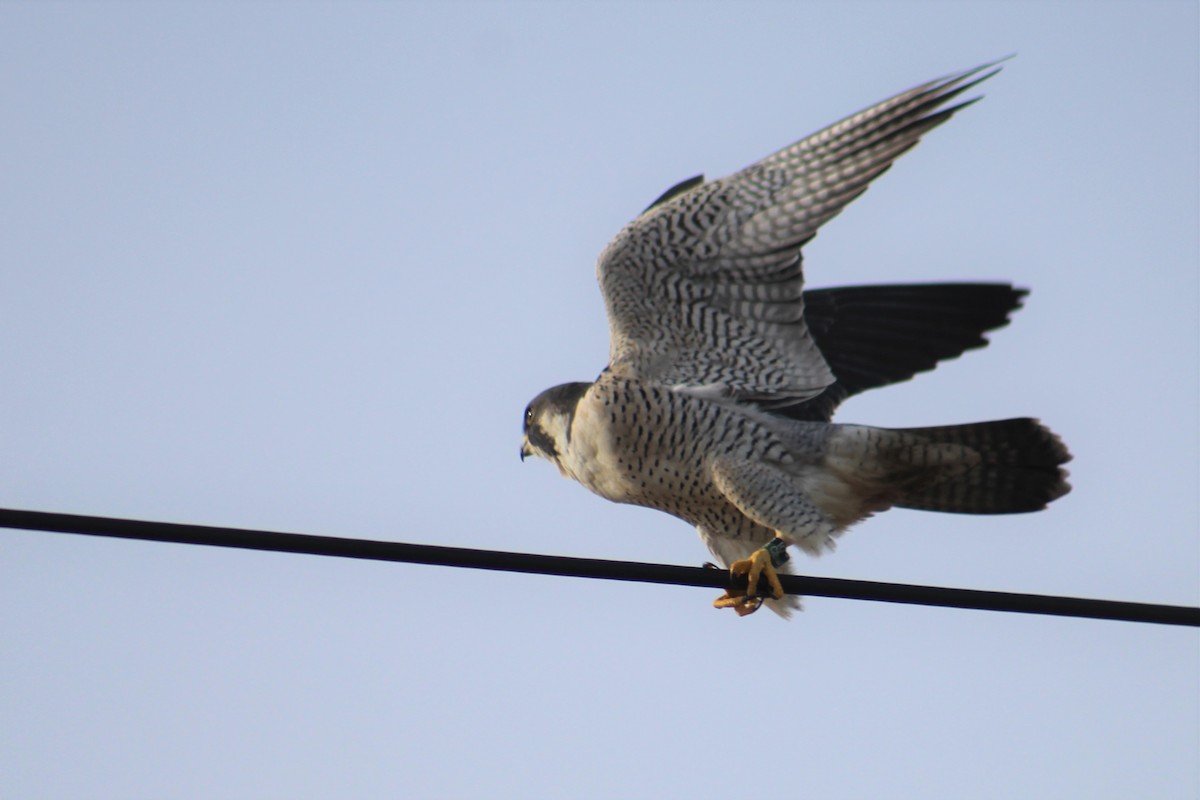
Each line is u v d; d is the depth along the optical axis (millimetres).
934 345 14055
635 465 12648
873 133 11750
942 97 11539
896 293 14297
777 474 12062
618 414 12500
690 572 9922
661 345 12531
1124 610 9727
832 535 12102
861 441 11961
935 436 11852
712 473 12250
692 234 12234
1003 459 11945
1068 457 11859
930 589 9938
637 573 9867
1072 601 9781
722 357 12398
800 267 12000
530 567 9555
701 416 12219
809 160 11984
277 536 9055
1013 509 12305
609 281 12570
